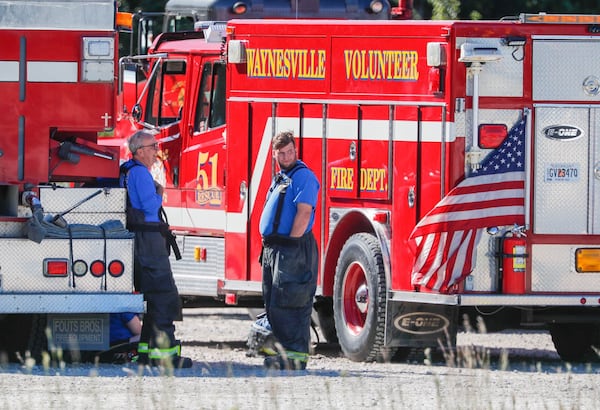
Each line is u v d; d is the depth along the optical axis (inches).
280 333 1724.9
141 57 2277.3
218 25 2183.8
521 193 1828.2
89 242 1652.3
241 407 1382.9
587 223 1846.7
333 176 1948.8
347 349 1936.5
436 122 1822.1
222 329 2605.8
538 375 1701.5
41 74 1684.3
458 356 1879.9
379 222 1881.2
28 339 1706.4
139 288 1694.1
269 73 2020.2
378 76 1891.0
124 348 1780.3
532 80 1827.0
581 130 1841.8
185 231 2234.3
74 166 1721.2
